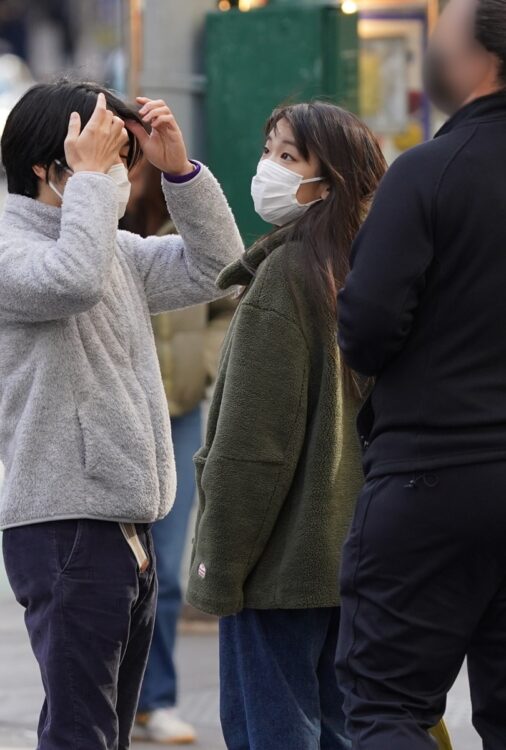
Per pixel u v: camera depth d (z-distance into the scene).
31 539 7.11
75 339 7.15
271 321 7.20
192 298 7.92
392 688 6.34
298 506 7.31
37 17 66.00
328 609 7.50
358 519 6.42
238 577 7.30
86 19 65.50
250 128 13.21
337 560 7.28
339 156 7.50
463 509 6.15
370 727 6.27
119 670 7.63
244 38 13.15
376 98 16.42
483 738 6.70
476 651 6.59
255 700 7.46
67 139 7.17
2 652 13.46
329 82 13.02
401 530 6.24
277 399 7.18
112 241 7.08
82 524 7.10
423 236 6.19
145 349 7.50
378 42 16.36
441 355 6.24
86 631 7.08
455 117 6.43
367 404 6.57
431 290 6.25
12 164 7.37
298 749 7.39
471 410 6.18
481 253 6.19
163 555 11.33
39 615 7.15
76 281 6.88
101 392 7.17
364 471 6.58
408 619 6.29
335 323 7.23
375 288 6.17
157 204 10.98
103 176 7.11
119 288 7.50
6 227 7.27
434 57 6.49
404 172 6.27
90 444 7.09
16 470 7.09
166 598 11.24
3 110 50.34
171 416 11.44
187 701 12.15
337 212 7.40
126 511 7.13
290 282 7.25
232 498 7.19
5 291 7.00
